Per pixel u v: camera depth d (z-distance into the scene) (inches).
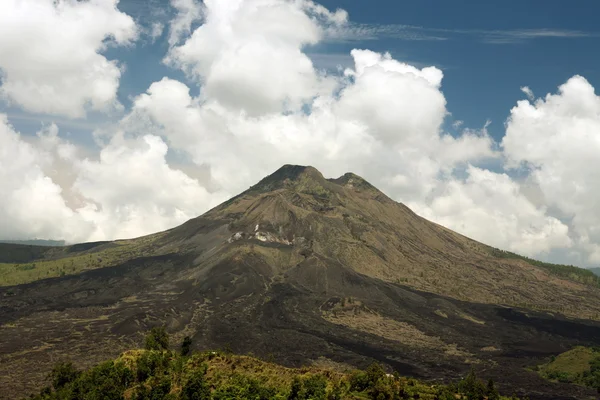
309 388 4330.7
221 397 4175.7
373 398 4515.3
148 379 4749.0
